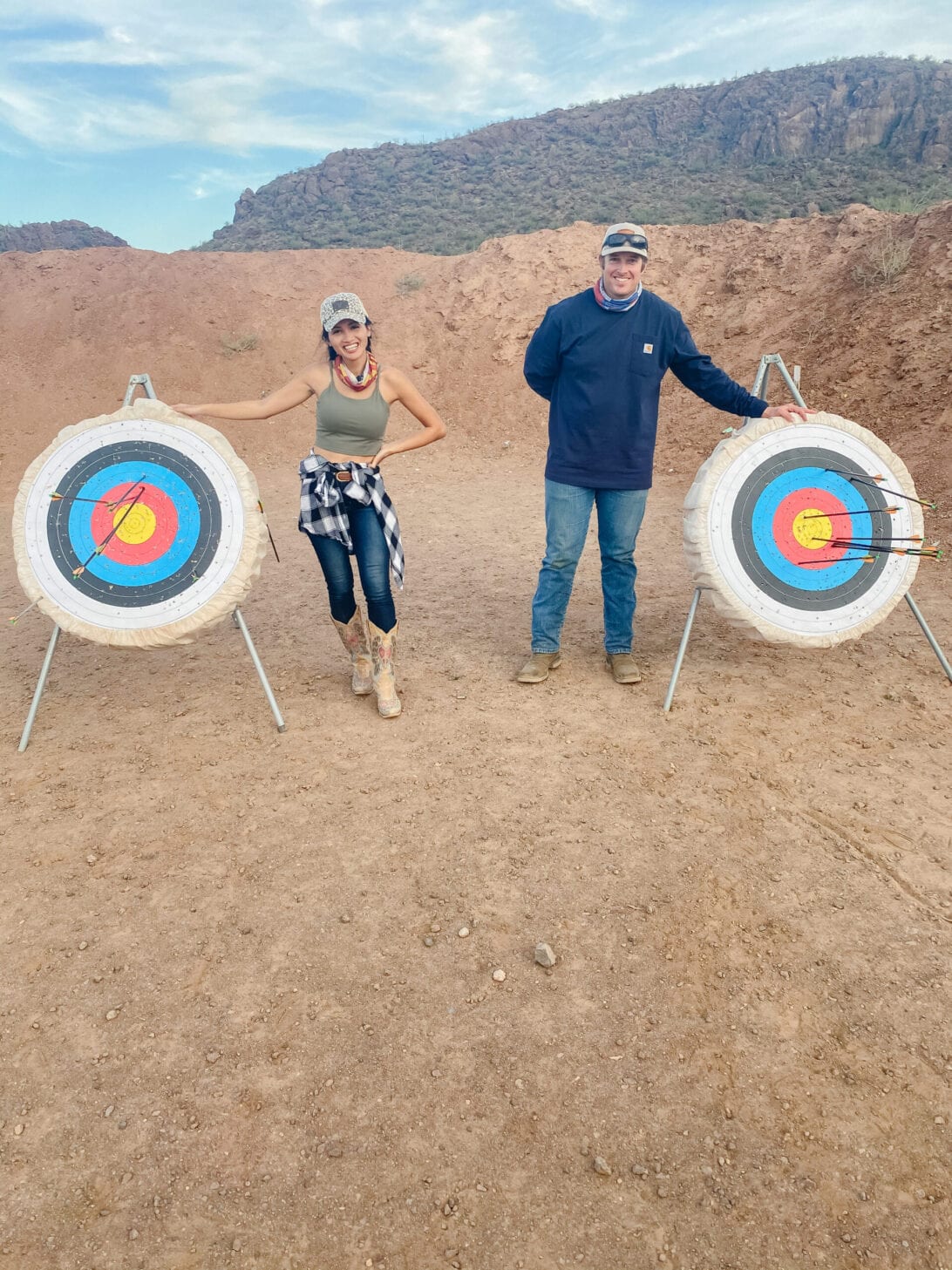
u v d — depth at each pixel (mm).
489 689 4172
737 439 3674
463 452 12141
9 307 15094
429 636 4961
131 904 2686
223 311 15250
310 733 3770
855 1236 1658
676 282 14094
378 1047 2135
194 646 4934
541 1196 1764
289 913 2625
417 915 2600
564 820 3051
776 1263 1619
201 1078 2059
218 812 3172
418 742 3662
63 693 4289
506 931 2520
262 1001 2289
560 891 2684
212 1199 1781
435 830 3021
